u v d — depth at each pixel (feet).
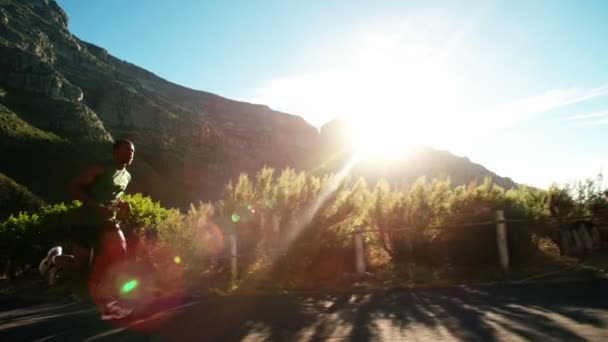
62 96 389.80
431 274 23.16
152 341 11.75
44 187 250.16
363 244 26.09
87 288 25.80
